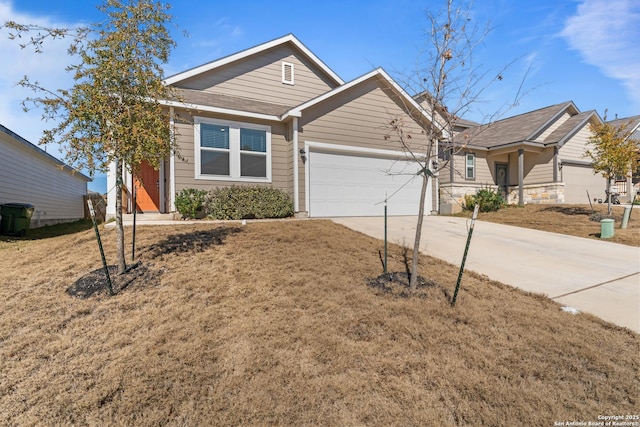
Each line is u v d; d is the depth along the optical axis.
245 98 11.16
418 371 2.64
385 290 4.27
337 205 10.43
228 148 9.34
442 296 4.16
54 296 4.09
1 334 3.23
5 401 2.34
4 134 10.20
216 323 3.37
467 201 14.02
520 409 2.27
